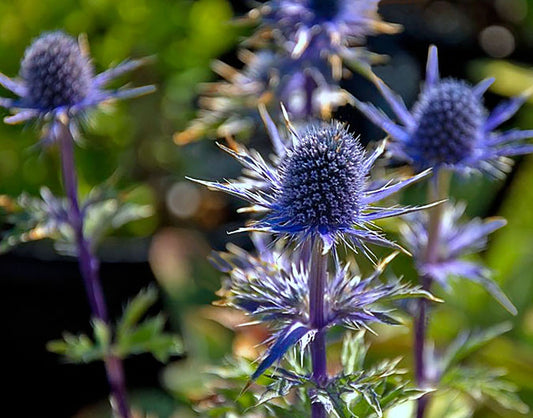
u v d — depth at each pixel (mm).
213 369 458
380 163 489
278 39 507
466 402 553
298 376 439
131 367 639
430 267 482
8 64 644
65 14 654
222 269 462
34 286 627
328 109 497
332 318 441
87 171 660
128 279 625
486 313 607
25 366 649
